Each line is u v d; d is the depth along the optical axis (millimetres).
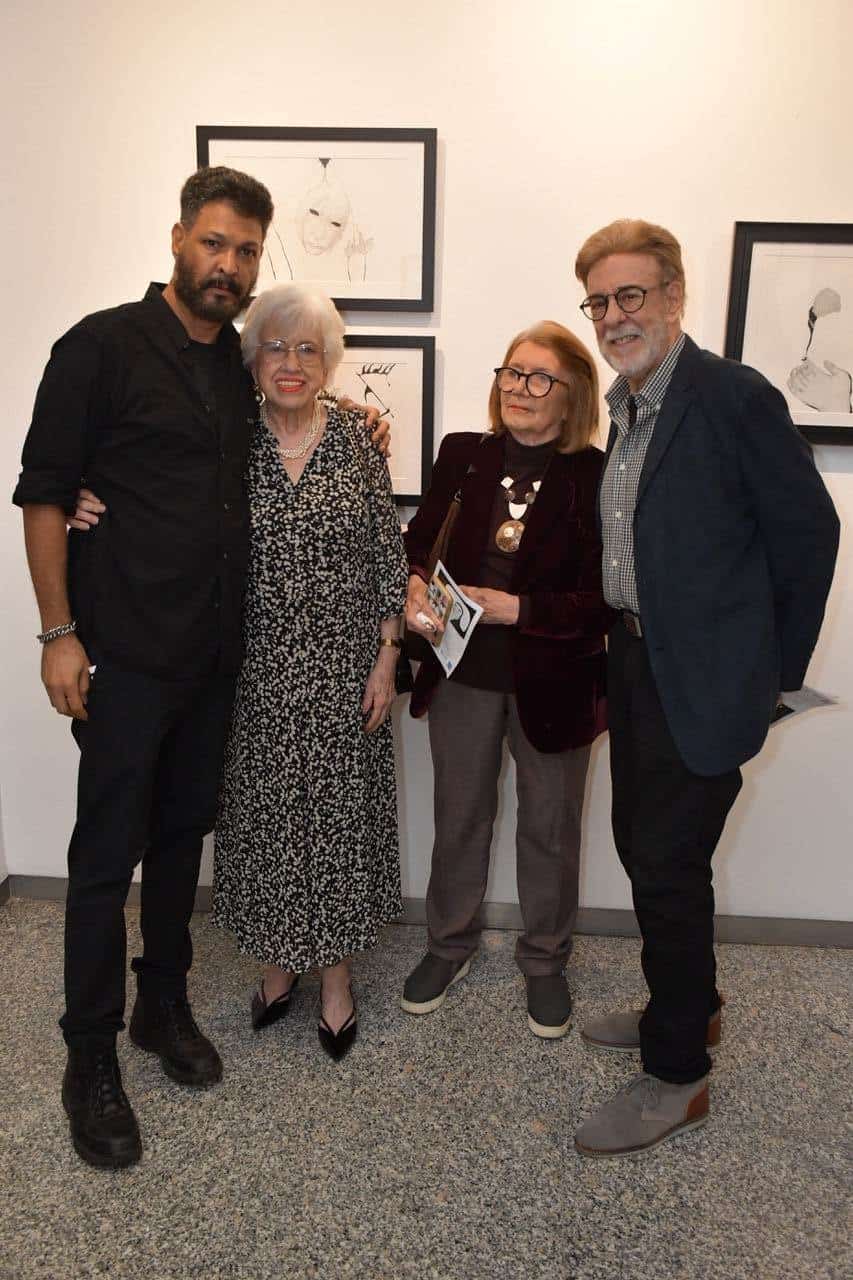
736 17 2125
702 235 2225
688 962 1747
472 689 2088
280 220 2260
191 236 1623
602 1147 1753
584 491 1975
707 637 1626
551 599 1952
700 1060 1802
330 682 1850
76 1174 1696
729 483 1589
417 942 2525
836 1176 1727
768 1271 1524
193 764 1881
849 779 2465
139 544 1645
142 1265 1514
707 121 2174
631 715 1802
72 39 2225
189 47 2217
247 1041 2076
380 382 2330
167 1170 1708
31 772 2609
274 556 1779
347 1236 1577
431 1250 1552
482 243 2268
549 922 2154
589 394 1960
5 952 2393
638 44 2152
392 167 2219
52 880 2666
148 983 1972
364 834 1940
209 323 1695
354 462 1861
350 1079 1962
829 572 1624
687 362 1631
